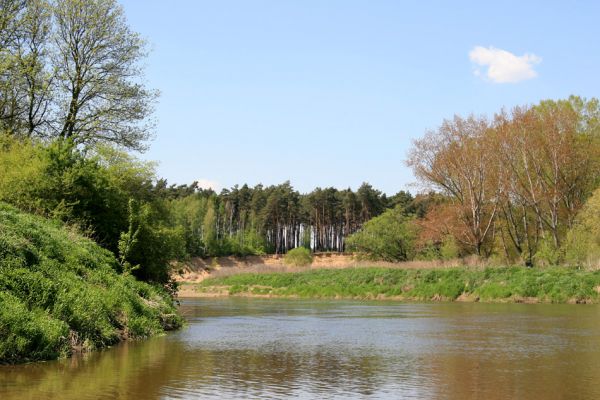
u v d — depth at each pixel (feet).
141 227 84.64
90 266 64.95
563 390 36.06
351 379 39.55
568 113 185.16
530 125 183.62
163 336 65.16
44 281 50.52
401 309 118.21
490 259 187.42
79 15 104.73
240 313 108.47
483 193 198.59
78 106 106.83
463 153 193.16
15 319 43.50
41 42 104.42
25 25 101.86
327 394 34.71
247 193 490.08
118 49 108.88
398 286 167.12
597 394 34.94
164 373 40.86
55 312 48.83
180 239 91.20
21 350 43.09
